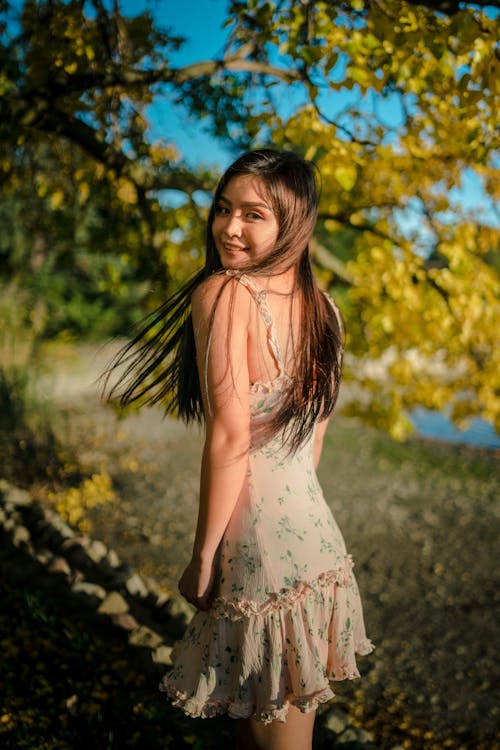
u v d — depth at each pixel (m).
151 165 3.88
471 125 2.40
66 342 13.59
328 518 1.46
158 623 3.34
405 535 7.48
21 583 3.49
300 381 1.39
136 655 2.92
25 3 3.11
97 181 4.05
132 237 4.16
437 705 3.95
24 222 5.21
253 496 1.35
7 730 2.36
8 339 7.77
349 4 2.32
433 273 3.25
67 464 7.57
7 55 2.94
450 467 10.89
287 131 2.68
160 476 8.55
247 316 1.32
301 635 1.32
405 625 5.15
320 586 1.35
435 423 14.62
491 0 2.02
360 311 3.45
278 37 2.42
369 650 1.53
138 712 2.51
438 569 6.47
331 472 10.03
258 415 1.36
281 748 1.37
